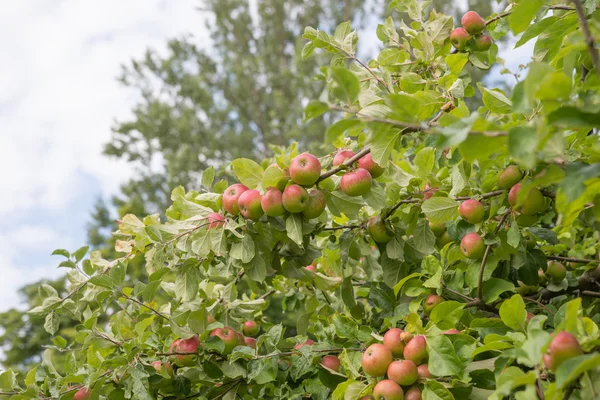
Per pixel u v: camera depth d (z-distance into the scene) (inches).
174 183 610.2
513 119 86.3
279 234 96.7
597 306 123.6
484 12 601.9
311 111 61.4
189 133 663.8
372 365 77.5
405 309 99.1
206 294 113.1
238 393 104.4
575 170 51.2
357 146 109.0
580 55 86.1
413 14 125.6
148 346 97.5
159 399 103.5
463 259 99.8
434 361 73.8
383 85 104.8
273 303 357.4
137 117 685.3
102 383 96.6
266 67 700.7
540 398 57.7
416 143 148.3
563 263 127.6
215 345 98.3
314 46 107.8
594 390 53.6
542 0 58.1
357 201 92.0
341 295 115.0
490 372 76.5
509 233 89.6
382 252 110.5
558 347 56.3
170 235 94.7
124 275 99.2
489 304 96.2
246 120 685.3
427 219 104.3
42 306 107.6
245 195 90.0
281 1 722.8
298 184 87.8
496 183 96.2
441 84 102.7
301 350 94.1
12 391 103.3
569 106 50.5
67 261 107.3
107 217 649.0
